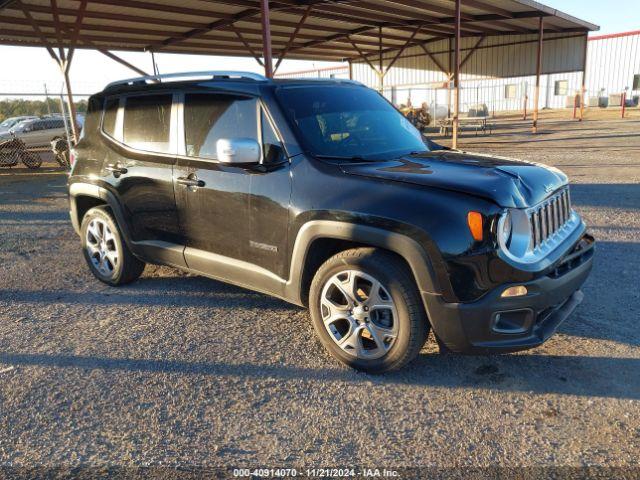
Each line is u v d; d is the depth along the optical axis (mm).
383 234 2977
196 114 4008
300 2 14469
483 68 29438
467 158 3662
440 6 17234
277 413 2902
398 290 3010
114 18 14547
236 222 3746
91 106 5031
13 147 16031
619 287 4594
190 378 3289
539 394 3025
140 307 4496
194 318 4230
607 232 6430
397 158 3605
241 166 3518
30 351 3703
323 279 3314
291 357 3539
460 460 2490
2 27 14594
